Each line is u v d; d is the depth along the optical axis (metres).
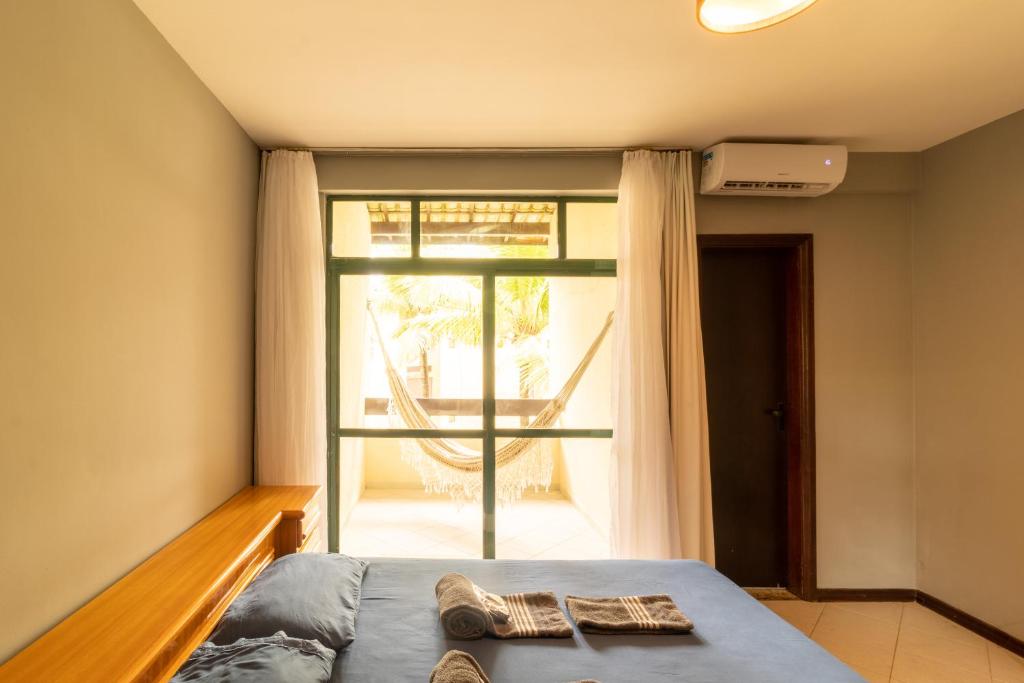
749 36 1.97
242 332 2.72
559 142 2.94
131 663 1.23
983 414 2.77
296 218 2.89
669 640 1.64
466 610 1.62
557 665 1.50
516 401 3.22
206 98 2.29
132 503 1.72
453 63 2.14
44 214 1.33
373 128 2.74
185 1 1.73
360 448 3.21
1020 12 1.82
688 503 2.95
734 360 3.36
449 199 3.20
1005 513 2.65
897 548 3.17
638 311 2.97
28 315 1.28
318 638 1.52
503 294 3.22
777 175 2.86
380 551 3.19
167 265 1.95
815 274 3.18
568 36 1.96
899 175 3.15
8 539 1.22
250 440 2.85
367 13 1.81
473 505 3.21
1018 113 2.60
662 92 2.40
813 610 3.03
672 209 3.05
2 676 1.17
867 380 3.18
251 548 1.94
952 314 2.95
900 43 2.02
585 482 3.23
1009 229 2.65
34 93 1.30
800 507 3.18
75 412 1.45
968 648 2.62
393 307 3.22
